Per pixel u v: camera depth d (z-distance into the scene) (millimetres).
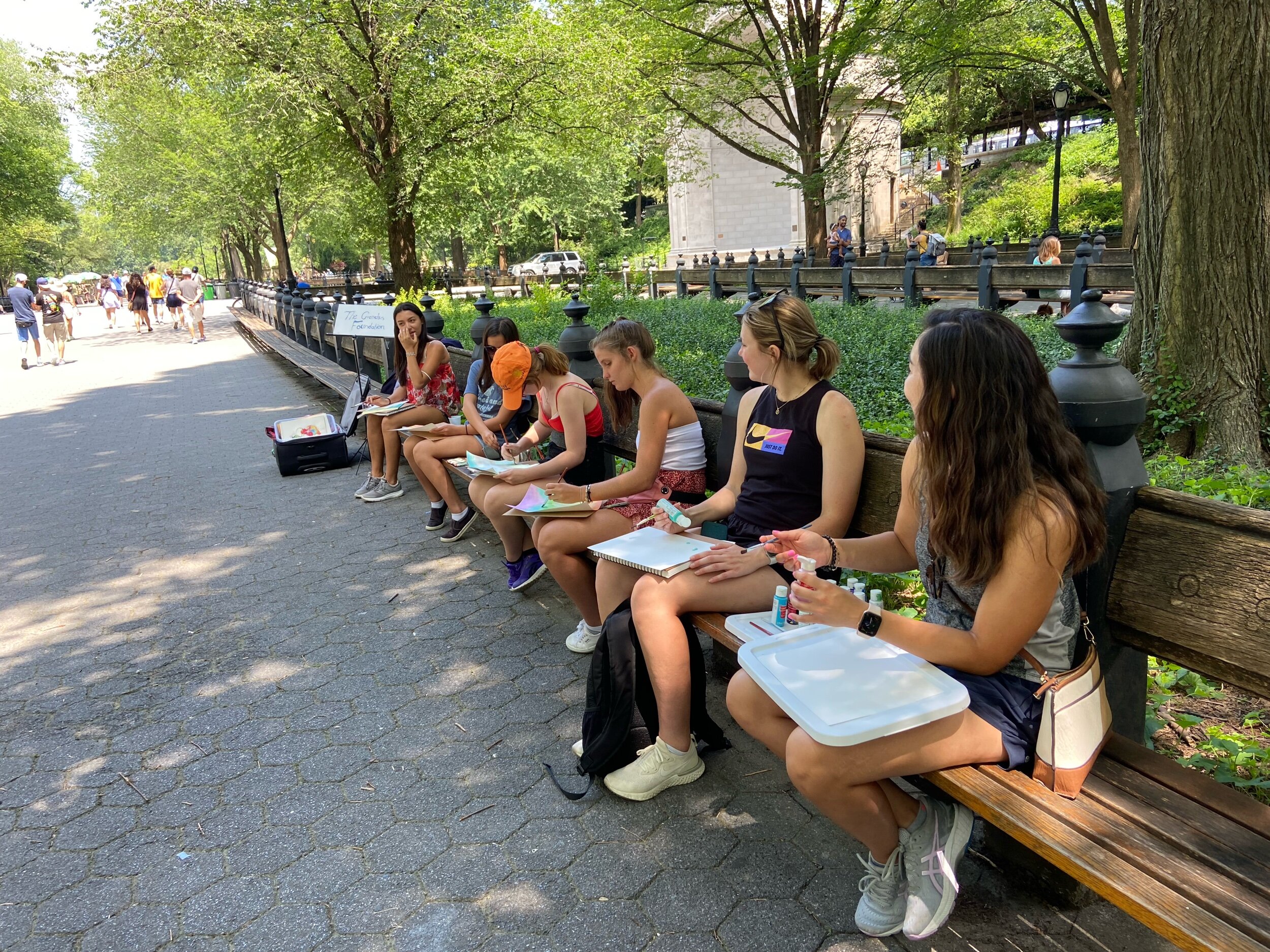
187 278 20812
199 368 15414
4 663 3922
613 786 2639
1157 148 5047
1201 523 1873
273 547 5289
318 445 7031
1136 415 1961
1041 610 1814
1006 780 1834
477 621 4012
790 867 2314
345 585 4578
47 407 11961
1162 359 5219
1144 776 1851
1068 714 1805
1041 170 32031
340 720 3229
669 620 2562
